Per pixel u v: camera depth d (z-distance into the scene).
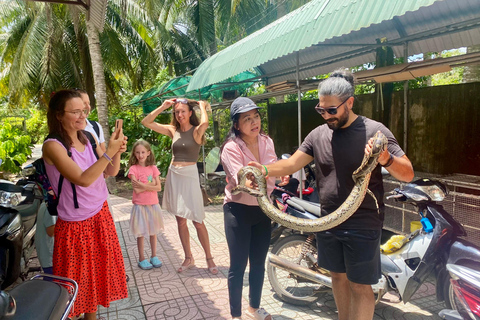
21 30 14.98
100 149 2.85
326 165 2.35
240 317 2.88
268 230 2.97
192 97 9.77
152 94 10.52
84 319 2.68
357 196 2.06
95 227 2.62
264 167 2.48
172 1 14.01
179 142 4.08
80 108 2.44
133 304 3.46
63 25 13.71
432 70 3.97
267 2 14.12
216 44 15.83
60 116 2.42
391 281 3.00
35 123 27.08
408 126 5.50
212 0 14.30
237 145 2.83
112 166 2.84
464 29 3.97
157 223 4.35
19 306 1.74
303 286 3.72
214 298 3.55
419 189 2.90
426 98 5.22
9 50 15.27
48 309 1.80
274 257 3.35
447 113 4.96
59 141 2.41
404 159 2.10
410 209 4.11
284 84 5.27
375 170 2.25
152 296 3.62
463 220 3.42
